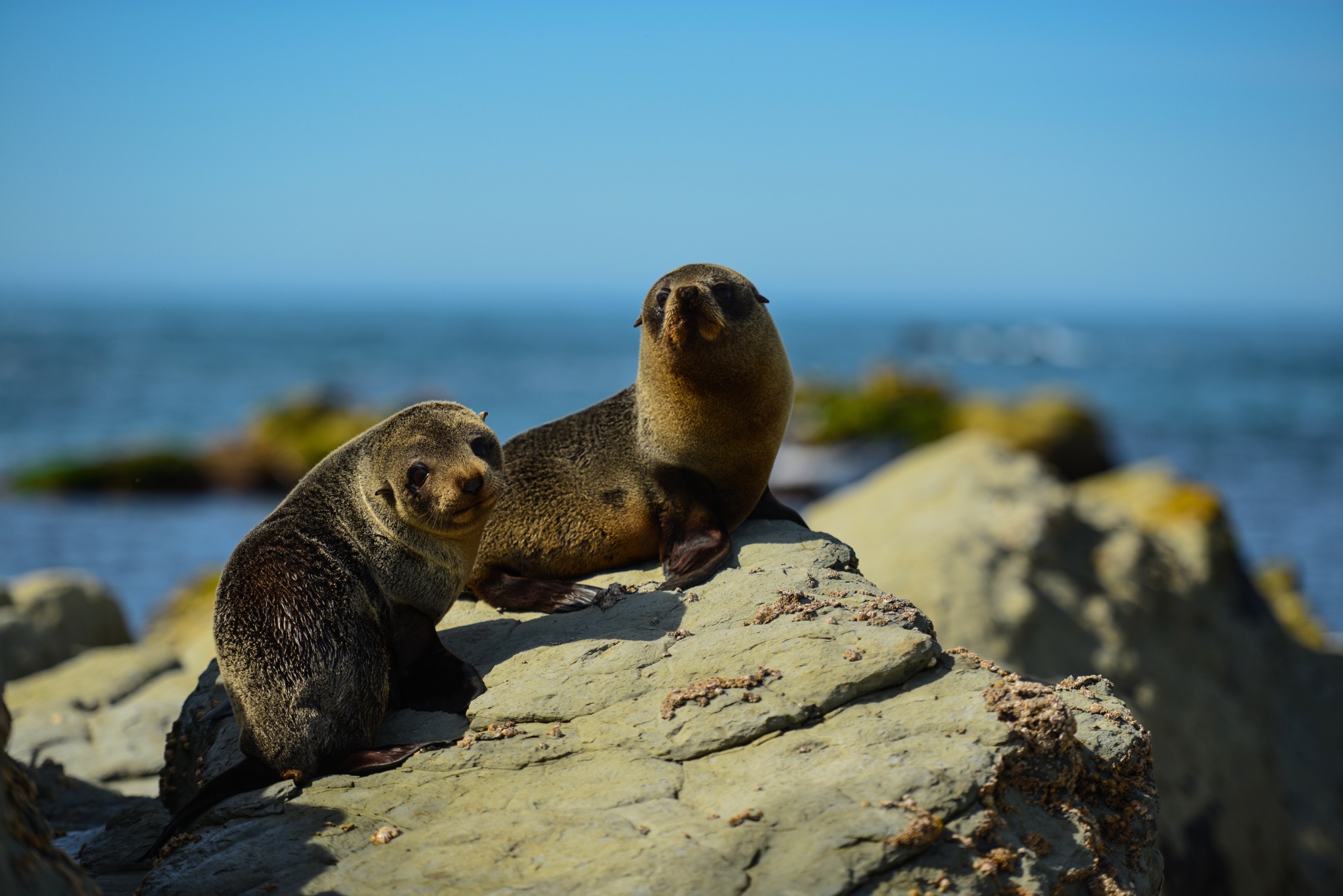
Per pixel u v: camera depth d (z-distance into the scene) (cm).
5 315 17388
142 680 1101
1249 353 13025
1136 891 483
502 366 8662
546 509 723
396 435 605
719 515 707
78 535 2775
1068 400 3603
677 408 688
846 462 3472
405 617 609
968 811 457
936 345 14262
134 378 6844
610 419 737
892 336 17138
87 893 397
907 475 1529
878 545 1340
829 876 418
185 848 498
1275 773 1234
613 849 443
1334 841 1262
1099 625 1221
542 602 687
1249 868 1141
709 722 517
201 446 3950
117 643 1421
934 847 442
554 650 608
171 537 2781
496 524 722
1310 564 2508
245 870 463
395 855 463
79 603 1370
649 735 521
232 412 5438
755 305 689
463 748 542
